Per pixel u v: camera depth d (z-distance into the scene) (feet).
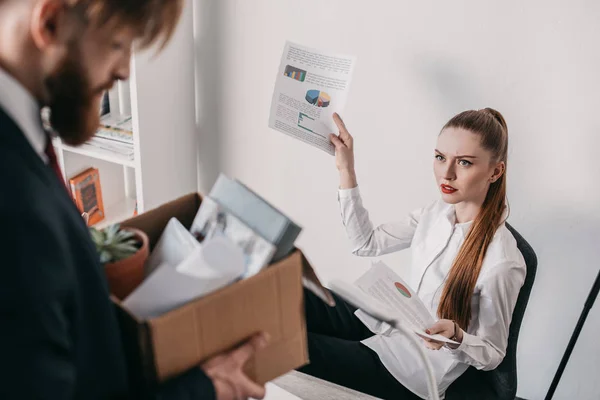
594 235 6.27
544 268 6.65
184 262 2.82
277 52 7.09
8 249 2.22
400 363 5.67
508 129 6.20
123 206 8.51
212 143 8.11
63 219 2.47
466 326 5.53
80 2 2.31
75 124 2.66
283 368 3.29
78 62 2.44
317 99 5.98
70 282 2.42
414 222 6.34
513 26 5.77
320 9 6.63
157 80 7.14
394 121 6.74
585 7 5.44
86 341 2.62
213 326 2.87
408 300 5.31
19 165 2.31
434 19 6.09
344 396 5.13
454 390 5.62
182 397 2.78
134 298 2.76
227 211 3.13
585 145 5.94
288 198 7.87
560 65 5.74
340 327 6.22
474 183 5.38
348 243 7.70
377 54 6.52
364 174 7.19
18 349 2.25
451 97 6.33
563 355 6.58
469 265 5.38
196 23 7.43
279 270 3.00
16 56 2.40
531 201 6.41
